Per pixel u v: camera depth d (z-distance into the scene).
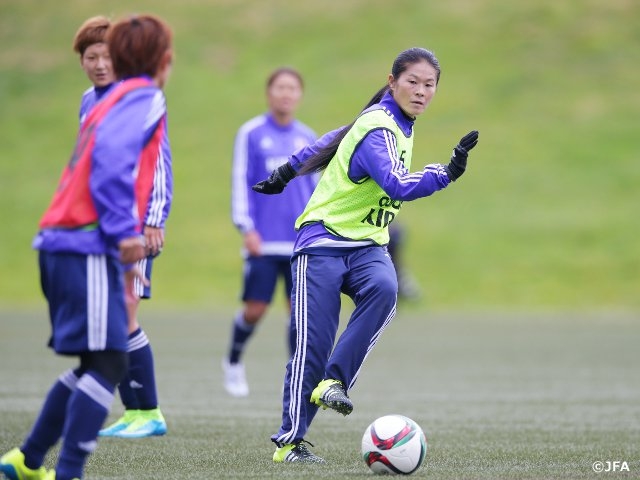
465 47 124.81
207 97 119.75
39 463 15.40
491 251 85.44
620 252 84.31
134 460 18.86
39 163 108.62
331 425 25.28
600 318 66.62
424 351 46.97
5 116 118.19
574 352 46.53
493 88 116.81
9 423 24.05
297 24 133.00
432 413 27.56
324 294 18.69
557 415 27.12
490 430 24.12
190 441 21.75
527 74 119.19
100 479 16.48
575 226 89.81
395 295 18.80
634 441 22.20
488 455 19.89
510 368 40.22
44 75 125.94
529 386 34.38
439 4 133.62
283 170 19.81
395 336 54.28
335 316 18.80
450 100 114.38
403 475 17.03
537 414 27.34
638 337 53.88
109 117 14.60
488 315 68.81
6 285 80.31
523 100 114.50
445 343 50.66
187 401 29.78
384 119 18.52
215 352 45.12
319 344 18.66
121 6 137.50
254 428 24.14
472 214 92.81
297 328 18.78
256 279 32.00
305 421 18.84
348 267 19.00
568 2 132.38
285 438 18.80
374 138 18.34
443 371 39.16
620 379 36.56
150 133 14.95
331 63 123.75
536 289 78.25
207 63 126.19
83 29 21.80
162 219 22.08
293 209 32.84
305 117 111.75
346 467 18.17
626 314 69.69
